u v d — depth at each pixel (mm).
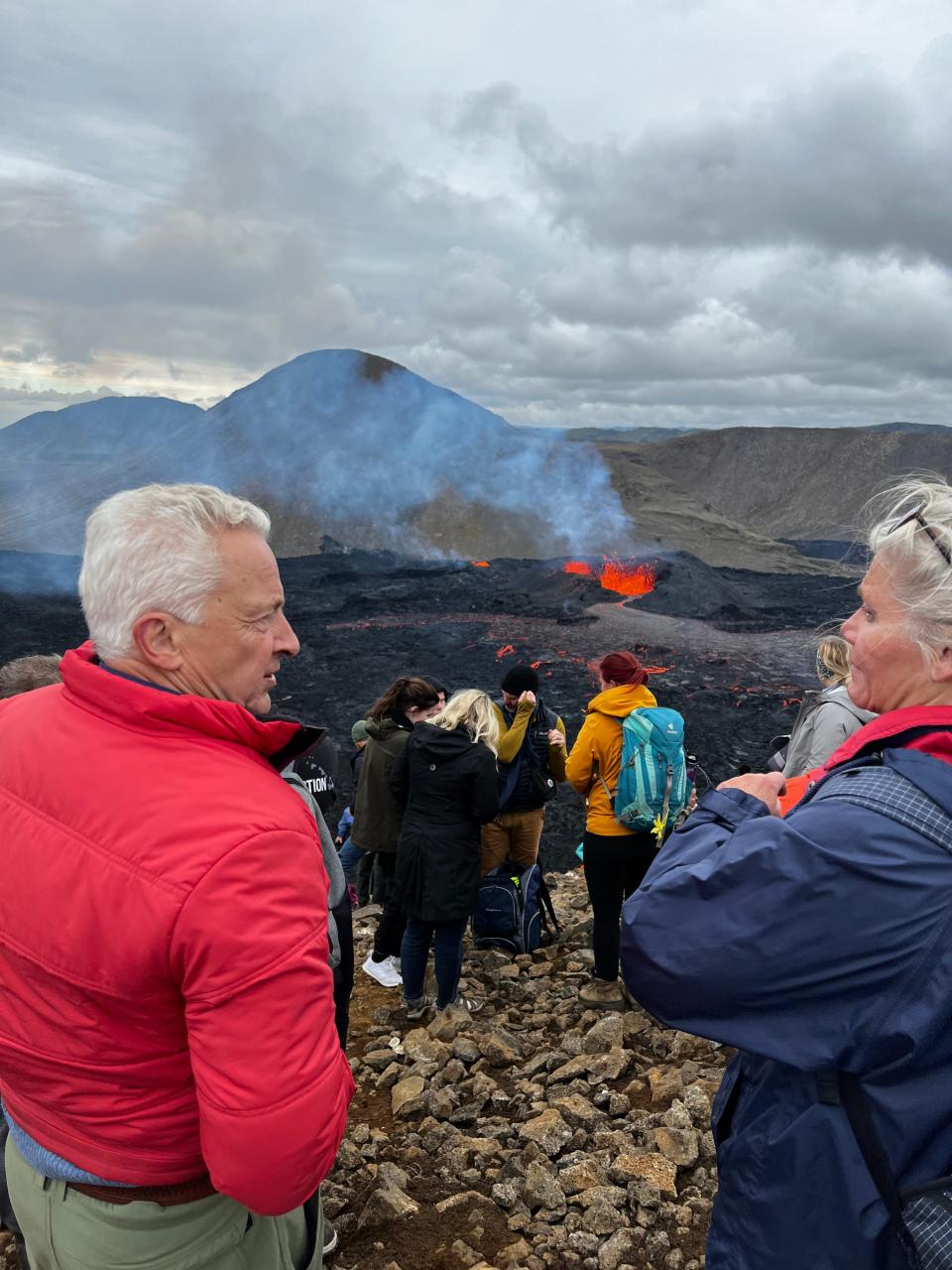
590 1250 2734
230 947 1226
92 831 1301
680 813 4605
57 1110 1401
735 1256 1302
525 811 5660
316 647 43594
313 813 2502
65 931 1290
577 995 5000
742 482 185000
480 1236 2846
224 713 1397
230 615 1497
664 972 1248
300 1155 1255
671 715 4629
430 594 63719
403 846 4680
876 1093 1170
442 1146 3402
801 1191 1210
